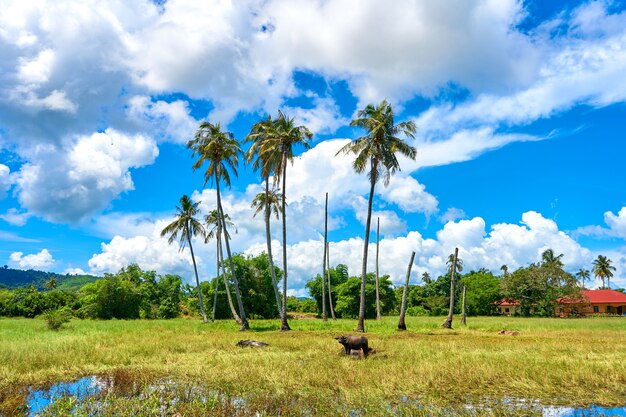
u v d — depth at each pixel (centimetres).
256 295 5709
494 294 7594
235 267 5728
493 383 1107
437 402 957
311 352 1689
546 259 8038
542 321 4550
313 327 3388
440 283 8512
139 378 1157
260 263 5912
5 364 1341
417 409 901
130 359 1498
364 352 1608
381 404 934
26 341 1986
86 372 1278
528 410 898
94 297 5669
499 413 878
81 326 3431
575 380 1116
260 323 3888
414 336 2514
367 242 2975
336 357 1573
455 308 7750
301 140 3156
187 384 1110
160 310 6359
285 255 3169
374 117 2964
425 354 1588
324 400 970
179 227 4631
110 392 1031
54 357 1448
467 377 1148
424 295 8650
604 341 2159
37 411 901
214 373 1238
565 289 6625
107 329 3053
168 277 6725
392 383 1105
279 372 1232
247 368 1292
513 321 4569
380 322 4034
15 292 6788
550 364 1309
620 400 965
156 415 854
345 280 7025
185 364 1394
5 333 2586
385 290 6400
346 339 1614
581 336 2514
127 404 924
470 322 4284
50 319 3055
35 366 1340
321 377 1168
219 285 5734
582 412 891
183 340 2153
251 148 3228
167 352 1677
